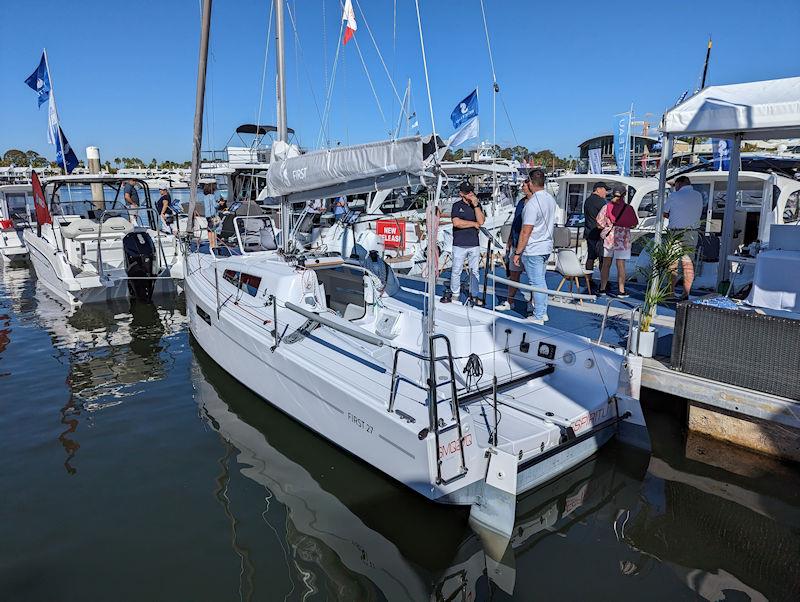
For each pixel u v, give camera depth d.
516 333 4.87
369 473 3.96
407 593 2.91
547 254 5.27
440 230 8.70
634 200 11.27
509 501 3.26
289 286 5.11
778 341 3.87
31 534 3.45
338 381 4.00
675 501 3.66
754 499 3.65
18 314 9.38
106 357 7.02
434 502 3.61
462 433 3.30
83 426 5.00
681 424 4.64
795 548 3.20
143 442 4.68
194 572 3.10
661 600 2.81
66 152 12.88
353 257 6.43
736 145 5.62
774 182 8.32
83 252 10.36
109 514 3.66
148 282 10.30
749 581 2.94
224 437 4.74
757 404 3.93
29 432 4.89
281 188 4.75
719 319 4.09
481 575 3.04
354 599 2.87
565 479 3.93
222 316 5.47
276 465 4.25
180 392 5.77
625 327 5.50
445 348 4.80
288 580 3.03
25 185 15.98
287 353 4.50
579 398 4.27
